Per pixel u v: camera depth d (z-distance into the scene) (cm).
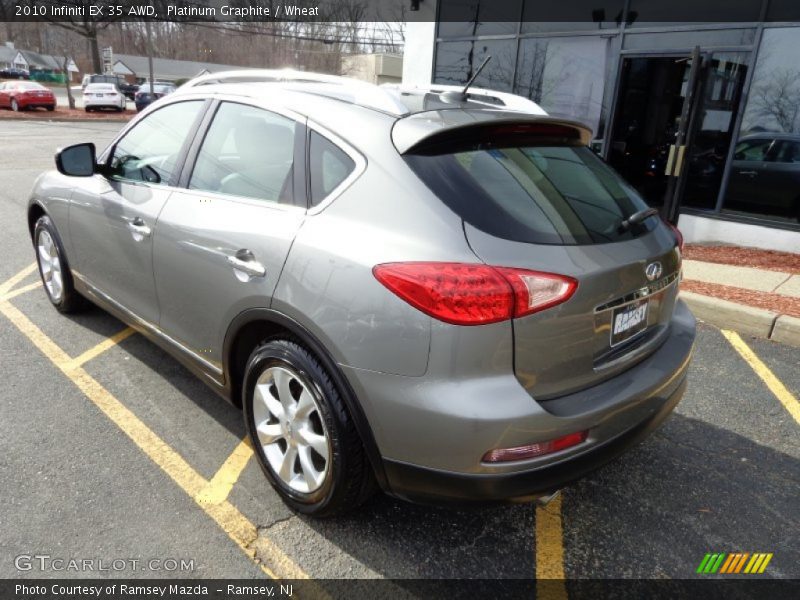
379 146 219
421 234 198
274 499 262
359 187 218
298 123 247
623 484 287
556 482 203
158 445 295
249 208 252
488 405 189
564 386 208
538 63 899
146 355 388
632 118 853
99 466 277
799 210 703
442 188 204
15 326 421
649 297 238
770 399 374
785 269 628
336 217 220
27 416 313
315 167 235
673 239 262
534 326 193
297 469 251
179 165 298
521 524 257
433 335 191
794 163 696
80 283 397
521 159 230
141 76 5919
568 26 858
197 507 255
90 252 367
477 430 189
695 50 635
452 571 230
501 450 192
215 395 345
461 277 188
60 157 334
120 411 323
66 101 3766
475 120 223
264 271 234
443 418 191
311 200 232
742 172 739
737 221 749
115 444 294
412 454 202
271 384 253
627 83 830
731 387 388
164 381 357
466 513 261
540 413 193
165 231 288
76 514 246
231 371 270
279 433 249
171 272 287
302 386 230
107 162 356
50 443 292
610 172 268
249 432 266
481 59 961
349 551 237
